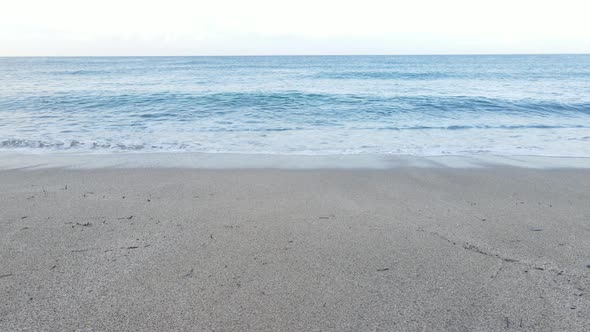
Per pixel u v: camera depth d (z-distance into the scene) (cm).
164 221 408
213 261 315
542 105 1402
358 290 273
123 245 345
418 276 293
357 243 354
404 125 1134
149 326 229
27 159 729
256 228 390
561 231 388
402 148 858
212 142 907
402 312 246
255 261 316
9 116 1220
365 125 1134
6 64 6475
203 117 1243
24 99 1524
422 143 910
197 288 273
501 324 234
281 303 255
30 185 555
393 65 5697
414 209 458
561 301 259
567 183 584
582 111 1347
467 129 1081
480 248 345
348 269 304
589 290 272
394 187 559
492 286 279
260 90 1917
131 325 230
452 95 1722
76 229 383
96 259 316
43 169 654
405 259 322
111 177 605
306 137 972
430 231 386
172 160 731
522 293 269
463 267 308
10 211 437
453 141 933
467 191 541
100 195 505
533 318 240
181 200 486
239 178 605
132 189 537
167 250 335
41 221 405
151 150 823
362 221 414
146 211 441
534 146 877
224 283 280
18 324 229
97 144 869
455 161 735
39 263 309
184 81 2630
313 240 361
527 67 5328
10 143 864
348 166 691
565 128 1088
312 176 621
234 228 389
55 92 1772
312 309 249
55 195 504
